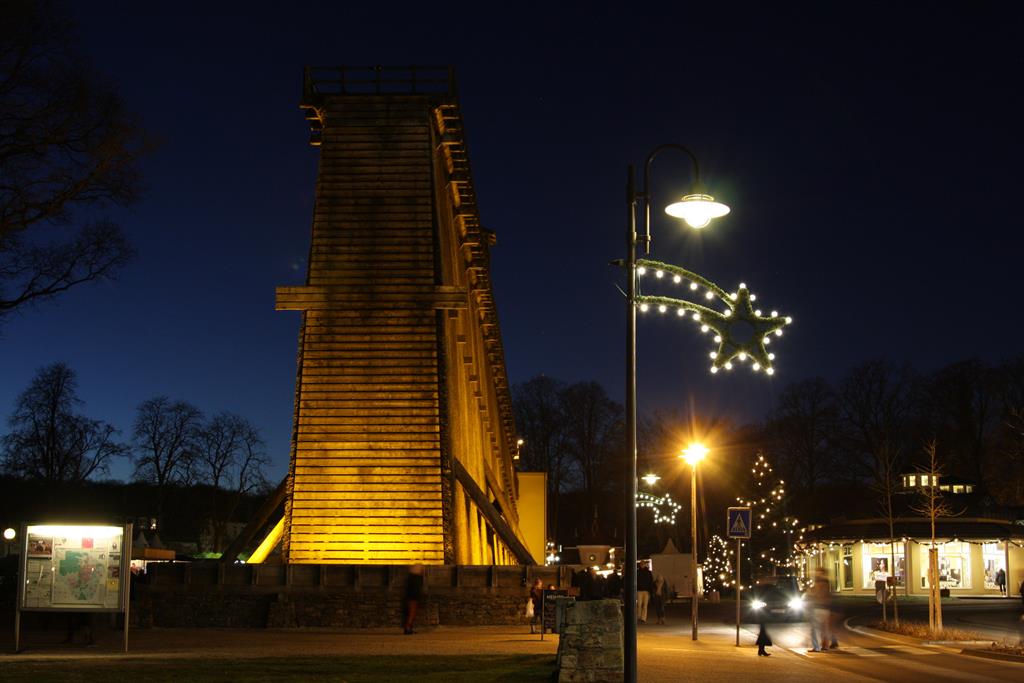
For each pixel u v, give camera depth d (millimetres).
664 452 100688
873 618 48062
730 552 71812
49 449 77562
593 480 112750
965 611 54094
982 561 73312
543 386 114125
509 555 54375
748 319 16812
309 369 41438
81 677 17781
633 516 16562
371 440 40500
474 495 43281
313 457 40406
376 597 36031
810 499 93000
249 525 41750
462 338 51938
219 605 36094
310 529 39656
